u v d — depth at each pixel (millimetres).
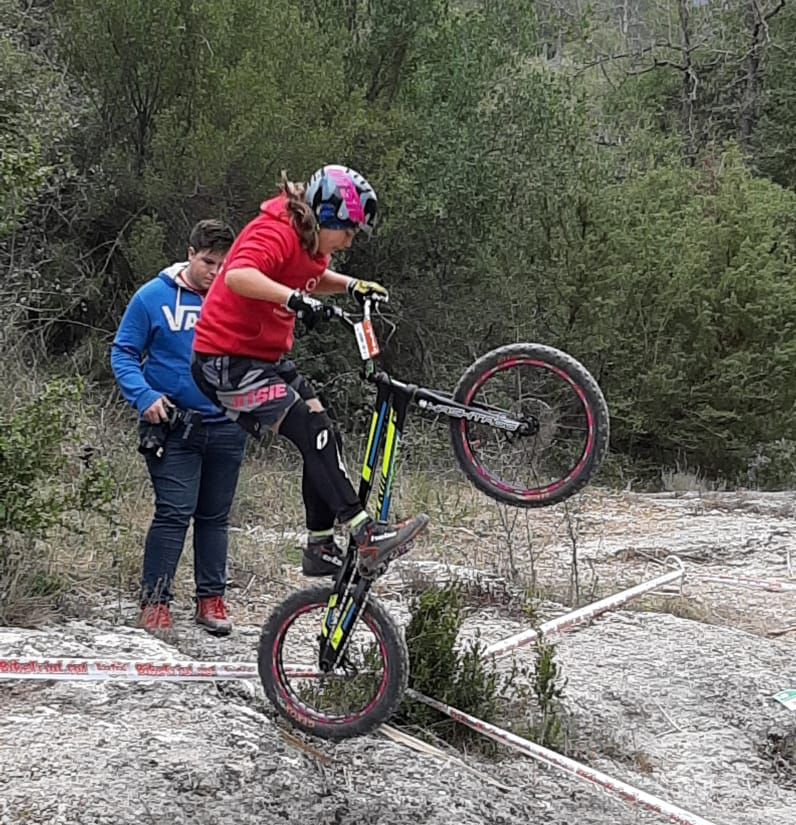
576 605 8227
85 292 13586
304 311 4270
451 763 5105
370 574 4418
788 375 16906
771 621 8617
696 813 5254
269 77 13664
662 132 32562
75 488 7402
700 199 18516
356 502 4422
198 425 6102
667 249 16938
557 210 16672
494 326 16719
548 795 5125
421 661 5547
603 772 5527
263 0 14250
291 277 4512
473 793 4820
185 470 6152
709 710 6531
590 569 9672
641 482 16062
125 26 13562
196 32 13844
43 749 4391
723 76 33562
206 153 13133
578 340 16406
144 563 6246
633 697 6465
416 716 5504
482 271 16531
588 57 26641
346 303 15250
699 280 17078
